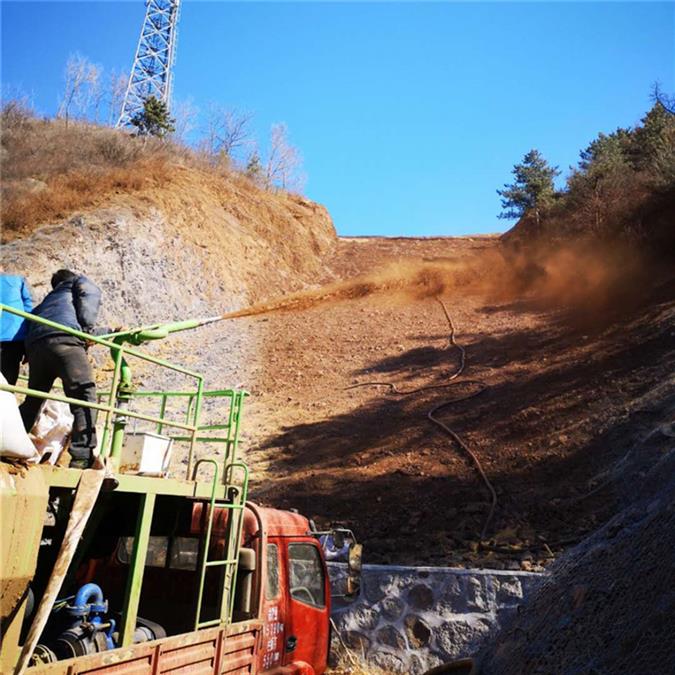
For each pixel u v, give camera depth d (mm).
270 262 34938
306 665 5504
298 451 14711
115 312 23641
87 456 4488
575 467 12125
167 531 5215
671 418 12250
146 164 32094
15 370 5109
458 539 10078
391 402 17344
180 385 19641
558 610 5613
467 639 7391
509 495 11484
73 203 26359
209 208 33219
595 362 17062
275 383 20062
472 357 20203
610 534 6375
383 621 7746
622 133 35438
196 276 28547
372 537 10547
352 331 24781
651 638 4379
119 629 3947
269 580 5316
